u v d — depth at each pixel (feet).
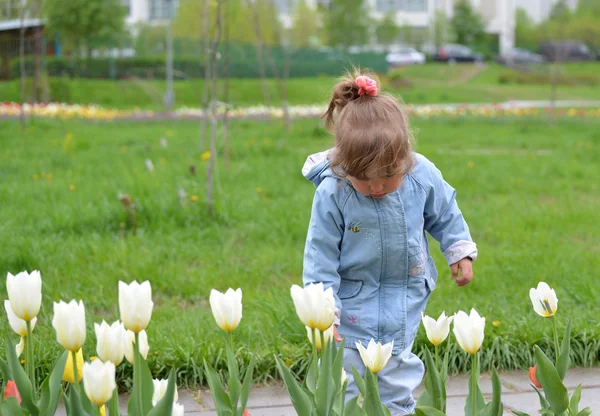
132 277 21.20
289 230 27.61
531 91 157.69
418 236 11.96
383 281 11.99
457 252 12.16
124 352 7.78
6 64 120.67
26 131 65.72
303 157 48.14
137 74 142.82
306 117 85.87
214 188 33.86
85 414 7.44
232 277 21.75
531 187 38.19
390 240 11.67
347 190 11.66
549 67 202.59
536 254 23.85
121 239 25.22
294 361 15.19
